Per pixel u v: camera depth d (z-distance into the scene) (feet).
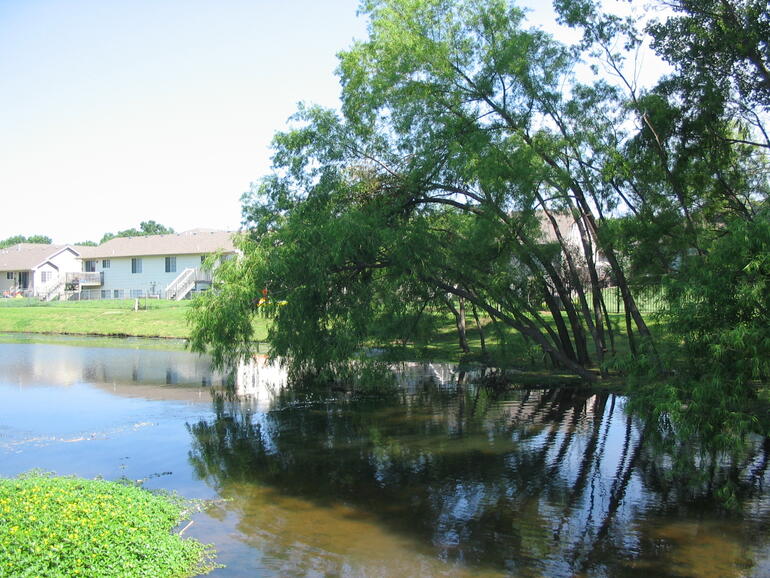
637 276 56.65
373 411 58.29
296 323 57.41
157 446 45.65
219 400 63.10
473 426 52.16
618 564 27.43
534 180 53.88
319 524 31.45
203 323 53.78
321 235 55.06
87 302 168.55
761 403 36.04
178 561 26.12
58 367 85.20
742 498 35.17
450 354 91.71
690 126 56.70
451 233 62.75
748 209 58.85
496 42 60.29
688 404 33.12
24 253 214.28
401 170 62.49
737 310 31.17
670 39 56.65
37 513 26.22
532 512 33.37
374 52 63.57
